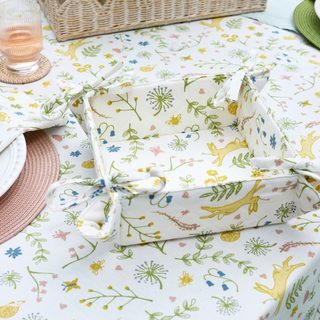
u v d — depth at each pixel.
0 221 0.66
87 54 1.12
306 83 1.04
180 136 0.87
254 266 0.60
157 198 0.55
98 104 0.78
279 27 1.27
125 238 0.60
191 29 1.25
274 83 1.04
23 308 0.55
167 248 0.63
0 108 0.82
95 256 0.62
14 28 0.94
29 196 0.71
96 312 0.54
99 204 0.55
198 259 0.61
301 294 0.62
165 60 1.11
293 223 0.67
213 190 0.56
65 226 0.67
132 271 0.59
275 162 0.58
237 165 0.79
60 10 1.10
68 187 0.73
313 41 1.17
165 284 0.58
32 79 1.01
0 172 0.68
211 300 0.55
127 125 0.83
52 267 0.60
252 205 0.61
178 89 0.80
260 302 0.55
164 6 1.22
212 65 1.09
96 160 0.61
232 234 0.65
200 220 0.60
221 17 1.31
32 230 0.66
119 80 0.76
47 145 0.81
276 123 0.68
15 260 0.61
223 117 0.87
